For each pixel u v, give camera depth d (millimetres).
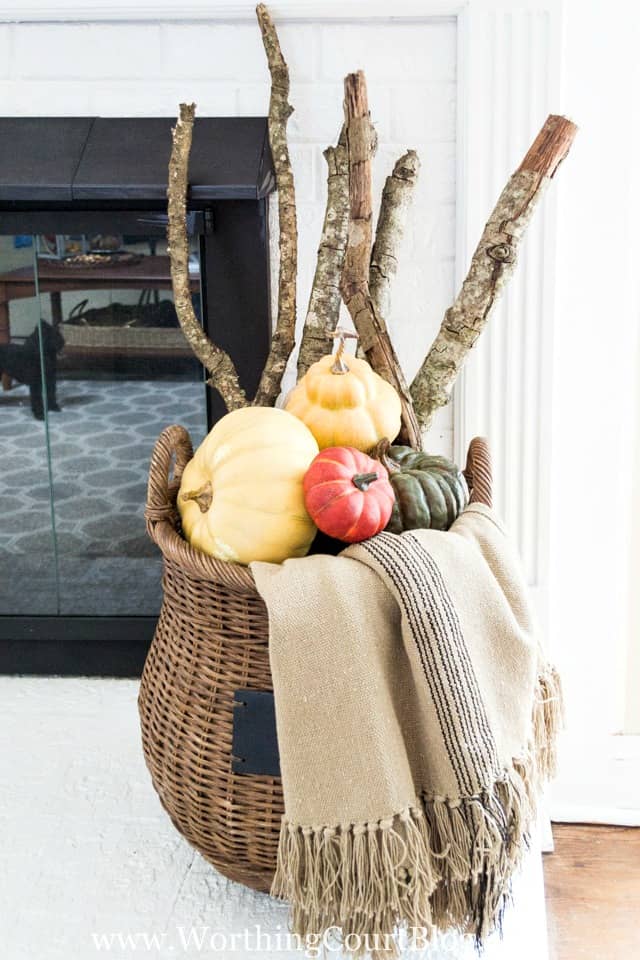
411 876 915
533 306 1566
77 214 1503
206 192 1425
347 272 1298
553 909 1618
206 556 982
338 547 1075
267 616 983
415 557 956
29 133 1521
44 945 1059
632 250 1576
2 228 1513
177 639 1067
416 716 974
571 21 1486
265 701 993
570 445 1642
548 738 1104
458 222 1571
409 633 937
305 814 928
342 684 920
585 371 1610
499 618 988
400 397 1272
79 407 1615
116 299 1568
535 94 1499
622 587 1718
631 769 1789
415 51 1527
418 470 1133
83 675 1697
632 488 1688
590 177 1535
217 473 1024
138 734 1487
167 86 1551
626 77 1499
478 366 1597
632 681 1778
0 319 1576
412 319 1623
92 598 1692
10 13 1506
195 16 1508
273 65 1441
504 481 1638
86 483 1650
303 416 1149
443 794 955
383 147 1562
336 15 1495
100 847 1222
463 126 1525
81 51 1547
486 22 1478
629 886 1671
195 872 1182
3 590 1696
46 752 1434
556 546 1686
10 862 1190
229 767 1021
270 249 1599
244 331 1575
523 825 1007
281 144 1426
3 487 1654
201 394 1605
